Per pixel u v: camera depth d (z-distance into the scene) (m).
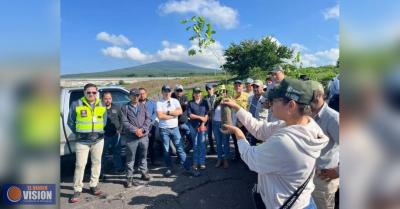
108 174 5.48
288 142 1.56
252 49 39.16
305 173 1.59
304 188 1.61
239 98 5.62
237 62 40.12
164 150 5.35
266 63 38.62
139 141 4.91
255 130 2.15
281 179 1.63
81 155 4.35
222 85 4.54
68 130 4.96
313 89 1.69
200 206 4.14
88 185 4.94
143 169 5.09
